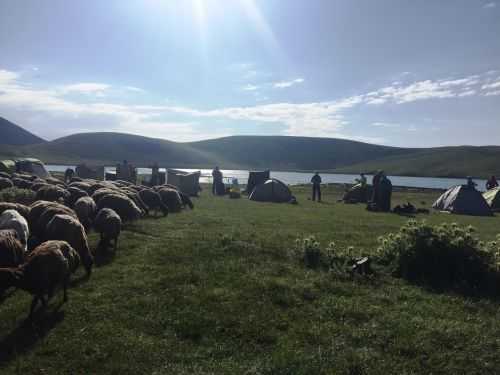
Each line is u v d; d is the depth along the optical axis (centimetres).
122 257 1198
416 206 3438
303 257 1218
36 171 4197
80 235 1045
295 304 870
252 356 657
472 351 676
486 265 1035
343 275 1068
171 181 4022
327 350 670
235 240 1427
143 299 859
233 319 777
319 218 2252
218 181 4053
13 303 838
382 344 699
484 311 855
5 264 901
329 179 14412
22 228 1166
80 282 973
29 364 617
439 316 823
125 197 1750
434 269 1063
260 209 2680
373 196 2945
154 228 1664
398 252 1134
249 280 995
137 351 659
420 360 652
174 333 726
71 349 660
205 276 1020
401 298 930
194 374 594
